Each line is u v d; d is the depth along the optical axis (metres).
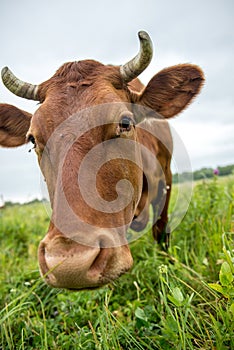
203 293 0.93
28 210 2.61
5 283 1.26
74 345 0.83
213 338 0.73
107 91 0.80
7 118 1.03
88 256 0.63
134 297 1.08
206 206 1.38
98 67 0.88
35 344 0.90
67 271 0.62
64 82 0.85
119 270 0.71
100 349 0.71
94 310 1.02
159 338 0.75
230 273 0.66
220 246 1.03
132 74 0.88
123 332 0.76
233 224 1.12
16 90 0.92
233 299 0.70
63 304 1.03
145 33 0.84
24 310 1.05
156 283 1.09
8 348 0.89
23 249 1.70
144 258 1.25
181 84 0.99
